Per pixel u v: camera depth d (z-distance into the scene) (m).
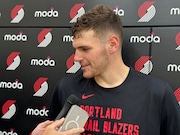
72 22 1.11
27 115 1.17
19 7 1.17
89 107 0.81
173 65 1.00
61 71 1.13
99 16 0.75
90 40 0.74
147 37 1.03
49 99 1.15
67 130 0.69
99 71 0.78
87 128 0.80
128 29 1.05
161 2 1.01
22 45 1.17
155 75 1.02
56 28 1.13
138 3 1.04
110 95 0.80
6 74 1.19
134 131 0.76
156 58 1.02
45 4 1.14
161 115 0.79
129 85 0.80
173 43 1.00
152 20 1.02
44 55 1.15
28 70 1.17
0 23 1.19
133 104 0.78
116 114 0.78
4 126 1.20
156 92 0.78
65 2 1.12
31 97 1.17
